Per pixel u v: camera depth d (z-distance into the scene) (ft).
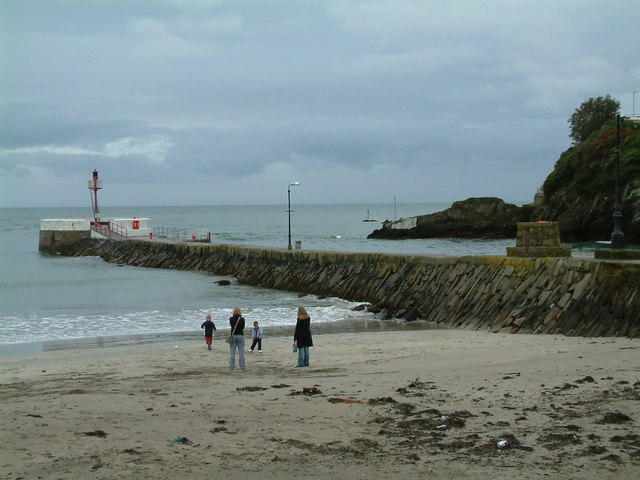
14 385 46.60
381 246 258.57
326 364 54.39
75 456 25.22
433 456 24.93
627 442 25.81
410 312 94.99
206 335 69.36
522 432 27.73
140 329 87.30
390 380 42.60
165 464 24.23
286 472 23.34
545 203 283.79
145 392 40.37
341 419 31.27
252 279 146.72
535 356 51.65
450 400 34.76
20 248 263.29
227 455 25.39
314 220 647.97
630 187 237.66
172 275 163.32
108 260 208.03
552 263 80.94
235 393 39.19
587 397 33.76
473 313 87.04
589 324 70.59
